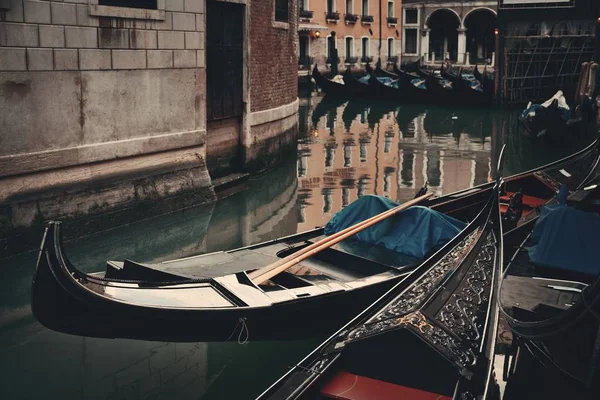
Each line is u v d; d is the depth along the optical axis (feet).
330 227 24.00
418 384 14.61
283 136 45.03
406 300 16.67
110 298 16.08
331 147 55.31
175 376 17.71
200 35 33.09
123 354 18.97
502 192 30.40
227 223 31.96
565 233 18.86
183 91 32.55
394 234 22.41
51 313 16.02
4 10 24.34
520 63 87.86
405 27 146.41
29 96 25.58
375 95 97.40
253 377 17.81
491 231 20.75
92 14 27.50
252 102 39.17
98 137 28.53
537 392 15.42
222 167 37.70
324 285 19.02
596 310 12.73
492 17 146.10
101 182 28.89
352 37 123.65
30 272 24.48
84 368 18.04
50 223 15.66
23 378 17.38
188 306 16.69
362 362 15.06
